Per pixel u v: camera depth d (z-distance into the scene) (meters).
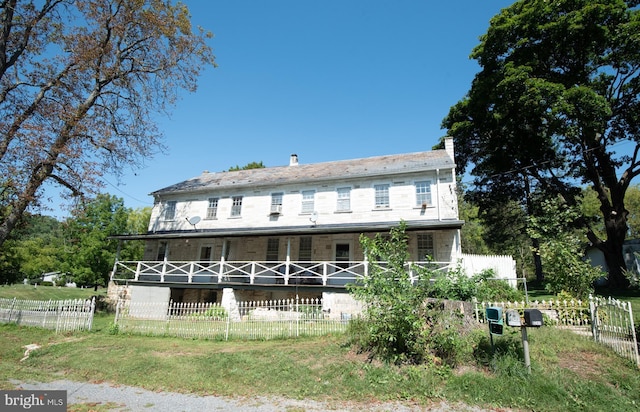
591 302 9.19
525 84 20.48
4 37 16.19
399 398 6.34
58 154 16.03
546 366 7.12
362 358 8.10
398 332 7.77
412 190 18.39
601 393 6.06
